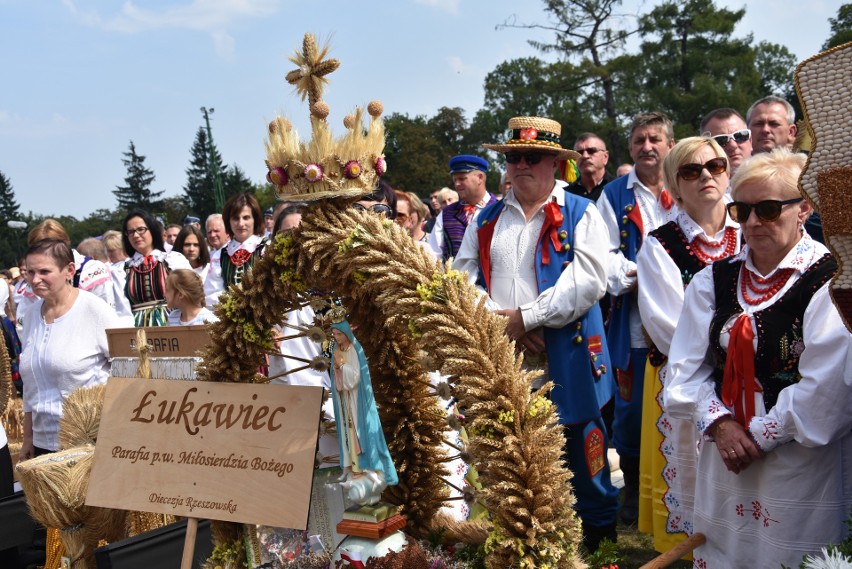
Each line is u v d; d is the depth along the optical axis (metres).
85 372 4.41
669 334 3.35
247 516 2.28
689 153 3.43
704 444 2.79
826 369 2.39
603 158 5.94
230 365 2.48
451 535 2.46
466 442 2.63
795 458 2.51
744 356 2.62
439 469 2.48
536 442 2.01
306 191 2.24
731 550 2.69
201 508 2.34
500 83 50.00
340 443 2.23
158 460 2.44
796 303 2.57
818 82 1.68
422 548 2.21
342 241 2.22
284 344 3.75
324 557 2.33
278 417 2.32
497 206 3.88
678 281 3.40
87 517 3.40
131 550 3.07
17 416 6.75
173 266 6.64
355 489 2.18
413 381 2.44
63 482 3.32
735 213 2.63
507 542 1.96
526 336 3.53
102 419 2.54
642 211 4.53
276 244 2.37
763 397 2.62
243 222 6.66
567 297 3.43
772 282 2.64
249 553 2.43
